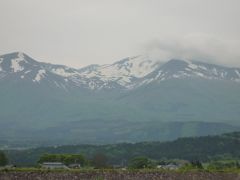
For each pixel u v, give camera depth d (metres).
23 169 60.91
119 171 66.50
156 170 69.88
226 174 76.25
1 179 58.12
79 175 63.19
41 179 60.47
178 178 70.62
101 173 64.88
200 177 73.19
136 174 67.31
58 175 61.81
